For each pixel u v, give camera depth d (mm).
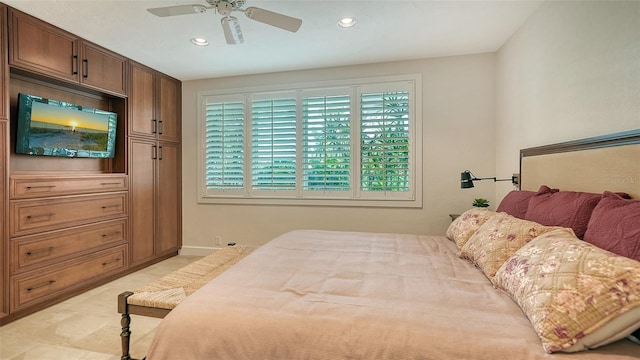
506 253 1554
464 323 1084
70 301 2717
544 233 1464
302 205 3807
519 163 2662
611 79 1595
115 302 2701
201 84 4113
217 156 4062
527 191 2252
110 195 3184
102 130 3199
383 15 2463
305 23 2586
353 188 3635
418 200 3469
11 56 2338
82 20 2525
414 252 2057
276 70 3773
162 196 3902
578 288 1002
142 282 3197
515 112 2771
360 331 1082
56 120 2793
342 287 1426
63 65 2711
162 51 3174
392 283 1474
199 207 4168
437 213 3434
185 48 3100
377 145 3545
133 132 3471
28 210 2443
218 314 1212
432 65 3393
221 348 1146
